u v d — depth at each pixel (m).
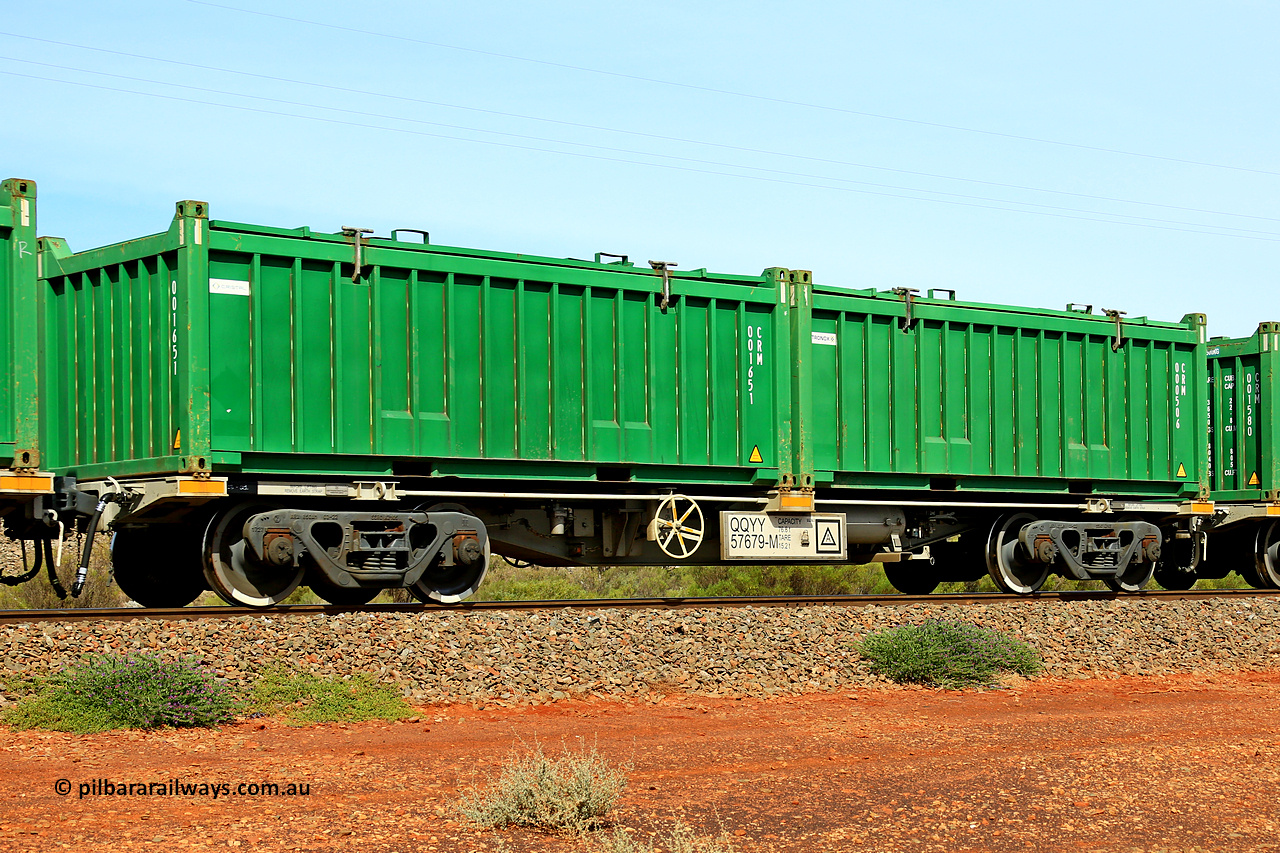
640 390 15.82
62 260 14.47
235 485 13.22
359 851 6.88
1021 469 18.59
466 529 14.43
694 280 16.23
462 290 14.61
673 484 16.19
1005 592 18.78
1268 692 13.80
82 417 14.30
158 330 13.36
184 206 13.00
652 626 13.70
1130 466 19.59
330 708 10.75
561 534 15.91
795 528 16.92
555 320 15.15
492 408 14.73
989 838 7.38
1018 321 18.62
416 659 12.05
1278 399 21.64
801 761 9.48
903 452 17.75
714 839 7.20
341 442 13.78
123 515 13.55
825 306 17.17
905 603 16.38
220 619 12.35
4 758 8.93
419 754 9.46
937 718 11.61
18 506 12.77
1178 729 11.24
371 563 13.75
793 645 13.88
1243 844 7.32
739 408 16.56
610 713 11.52
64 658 10.92
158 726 10.08
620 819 7.64
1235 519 21.03
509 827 7.42
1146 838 7.43
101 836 7.03
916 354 17.95
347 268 13.96
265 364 13.45
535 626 13.20
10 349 12.14
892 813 7.86
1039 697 13.10
